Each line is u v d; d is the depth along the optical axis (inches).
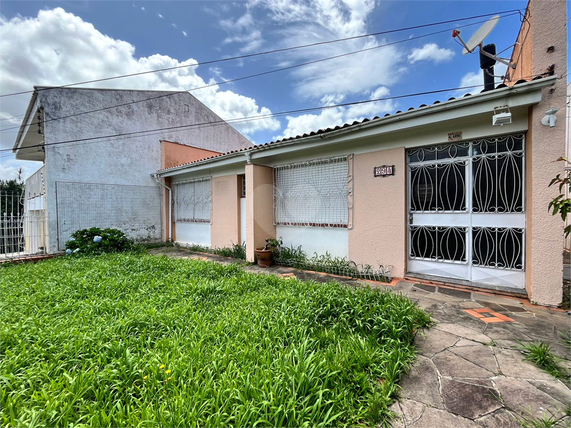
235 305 122.7
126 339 89.0
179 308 116.2
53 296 135.0
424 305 123.1
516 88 113.0
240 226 277.9
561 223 116.1
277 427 53.7
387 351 82.0
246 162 252.7
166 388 66.1
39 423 54.2
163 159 374.0
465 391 66.7
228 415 57.1
